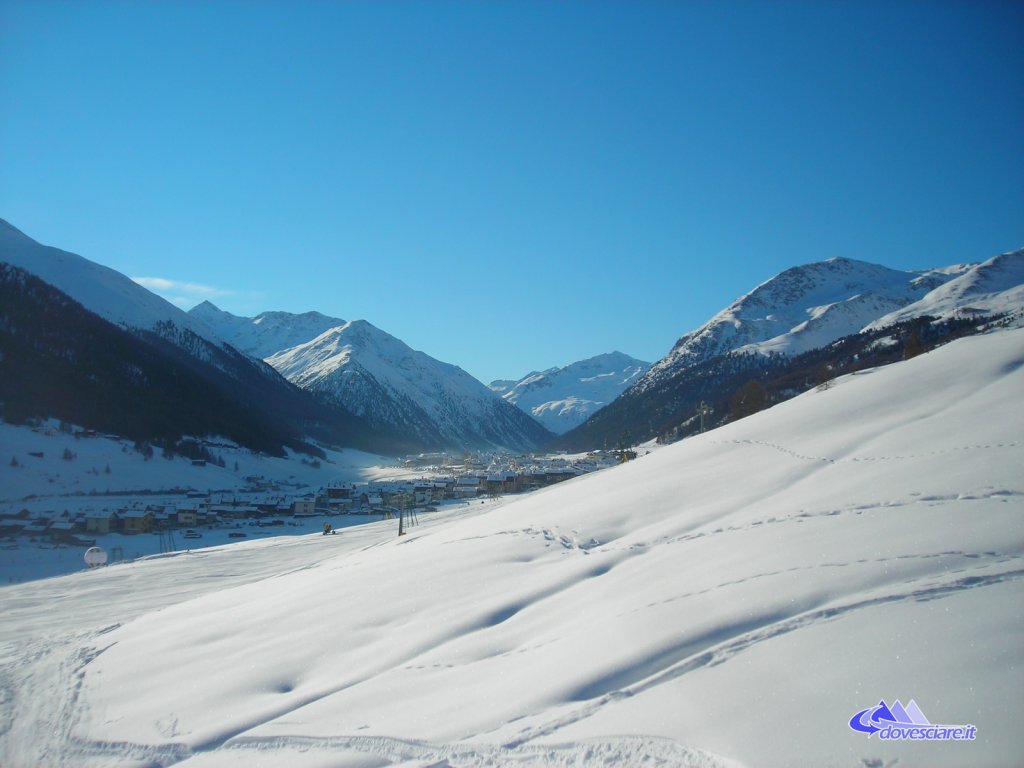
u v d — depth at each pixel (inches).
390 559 802.2
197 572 1504.7
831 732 263.3
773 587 401.7
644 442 6850.4
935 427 724.0
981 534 409.7
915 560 389.7
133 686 543.2
